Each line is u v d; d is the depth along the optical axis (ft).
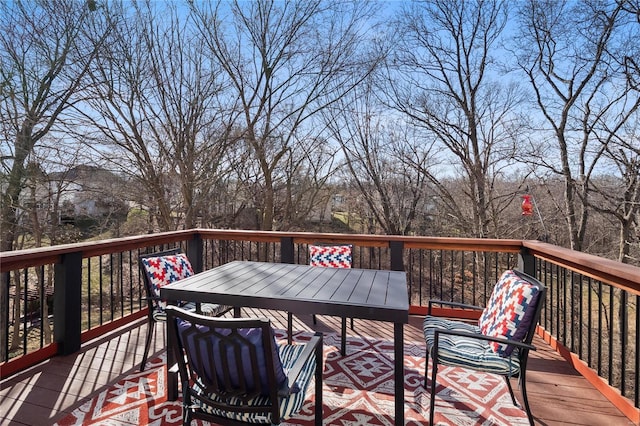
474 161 30.63
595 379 7.36
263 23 27.04
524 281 6.27
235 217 31.50
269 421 4.37
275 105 28.91
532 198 27.96
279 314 12.09
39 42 20.74
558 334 9.34
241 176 30.17
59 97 21.83
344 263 10.86
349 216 35.27
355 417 6.29
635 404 6.23
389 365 8.30
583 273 7.52
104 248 9.62
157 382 7.42
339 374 7.88
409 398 6.90
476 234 31.68
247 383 4.28
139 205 27.07
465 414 6.38
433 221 33.65
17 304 20.89
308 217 35.04
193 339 4.34
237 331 4.13
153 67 24.68
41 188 22.53
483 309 7.35
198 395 4.62
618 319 22.82
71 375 7.68
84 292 27.71
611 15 21.74
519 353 5.89
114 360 8.41
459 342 6.57
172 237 12.04
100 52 22.47
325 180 34.30
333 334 10.25
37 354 8.14
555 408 6.59
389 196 34.04
